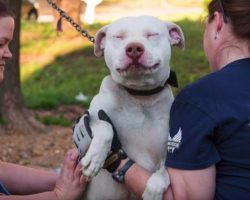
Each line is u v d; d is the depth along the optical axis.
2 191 2.83
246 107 2.40
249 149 2.40
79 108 10.03
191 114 2.40
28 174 3.08
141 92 2.73
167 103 2.78
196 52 14.12
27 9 20.31
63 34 15.21
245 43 2.53
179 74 12.70
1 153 7.00
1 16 2.61
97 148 2.57
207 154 2.37
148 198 2.47
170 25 2.82
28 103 9.84
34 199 2.69
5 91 8.02
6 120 7.98
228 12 2.53
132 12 22.09
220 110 2.38
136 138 2.76
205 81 2.46
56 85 12.45
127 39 2.66
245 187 2.41
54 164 6.65
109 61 2.73
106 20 19.20
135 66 2.58
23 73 13.23
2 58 2.64
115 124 2.75
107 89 2.78
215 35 2.60
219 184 2.44
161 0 25.05
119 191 2.80
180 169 2.39
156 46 2.68
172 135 2.43
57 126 8.65
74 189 2.74
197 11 21.59
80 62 13.84
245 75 2.47
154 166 2.77
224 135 2.40
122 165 2.58
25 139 7.67
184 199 2.38
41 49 14.74
